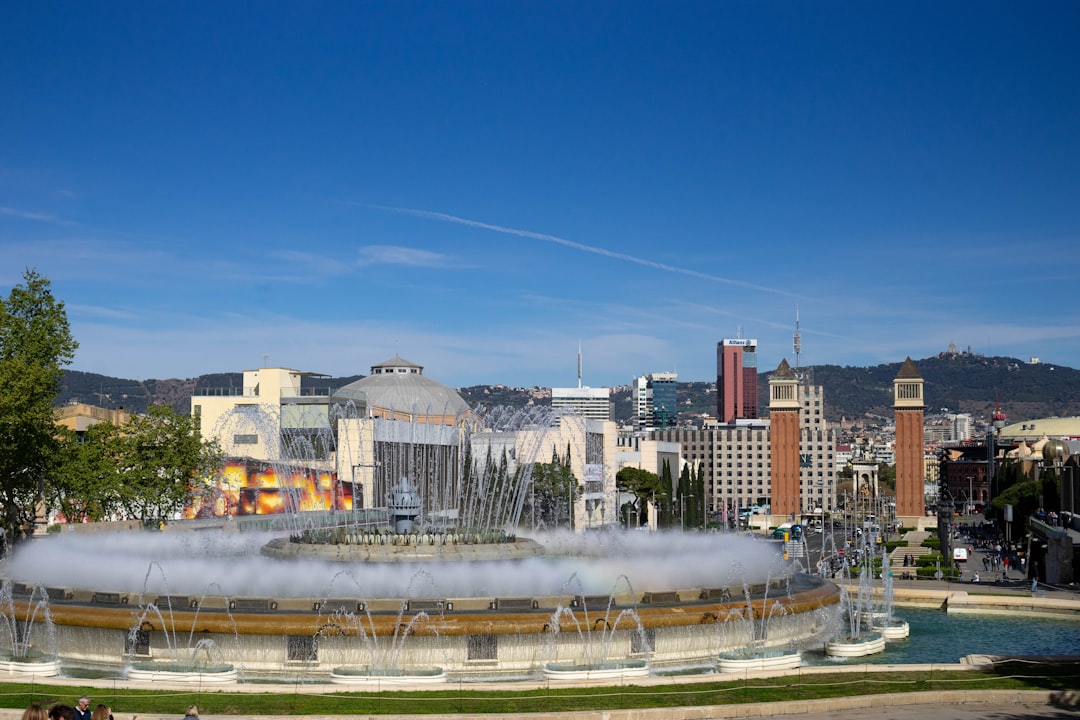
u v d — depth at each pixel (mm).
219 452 123438
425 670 48250
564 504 183000
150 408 114938
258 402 168125
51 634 52750
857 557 148625
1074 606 76750
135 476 108688
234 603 51906
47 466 101750
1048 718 39156
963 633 67438
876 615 71500
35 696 39969
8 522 100188
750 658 51656
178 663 49562
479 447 192375
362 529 70000
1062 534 102688
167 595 52938
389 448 162250
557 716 37594
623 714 38281
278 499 141875
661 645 52719
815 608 61125
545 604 52750
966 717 39312
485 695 41438
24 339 99875
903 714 39812
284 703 39688
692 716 38938
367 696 41250
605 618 51219
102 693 40906
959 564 140250
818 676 45531
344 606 51469
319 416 165375
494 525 147625
